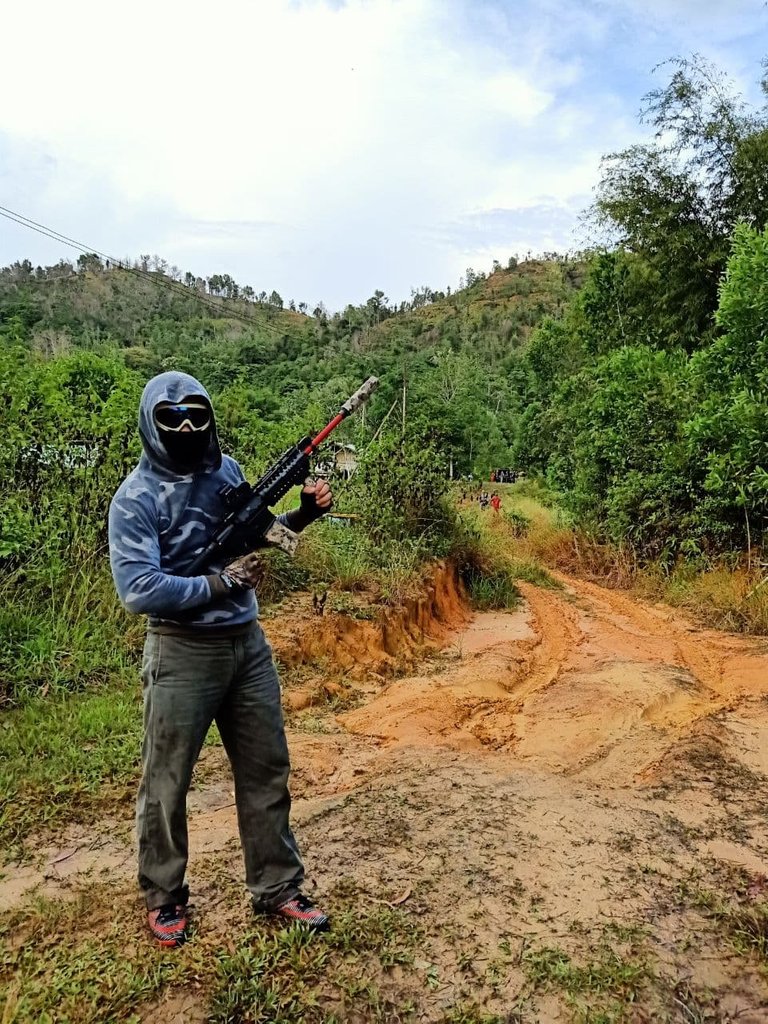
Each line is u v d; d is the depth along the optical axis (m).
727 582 10.16
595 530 14.62
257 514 2.81
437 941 2.88
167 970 2.66
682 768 4.61
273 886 2.93
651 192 16.66
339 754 4.93
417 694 6.21
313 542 8.81
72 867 3.35
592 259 19.55
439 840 3.61
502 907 3.09
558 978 2.71
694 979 2.77
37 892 3.16
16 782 4.00
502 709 6.10
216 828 3.74
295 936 2.81
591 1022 2.53
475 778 4.39
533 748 5.08
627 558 12.99
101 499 6.69
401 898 3.12
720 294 10.61
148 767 2.76
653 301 17.42
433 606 9.34
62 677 5.21
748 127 15.72
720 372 10.72
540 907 3.11
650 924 3.04
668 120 16.06
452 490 11.92
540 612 10.53
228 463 2.96
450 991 2.64
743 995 2.72
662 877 3.38
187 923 2.90
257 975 2.64
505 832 3.70
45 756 4.29
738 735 5.23
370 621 7.47
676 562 12.05
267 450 9.70
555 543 15.72
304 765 4.66
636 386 13.38
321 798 4.21
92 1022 2.47
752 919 3.10
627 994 2.65
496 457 42.44
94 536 6.46
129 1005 2.53
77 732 4.56
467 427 38.25
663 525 12.25
